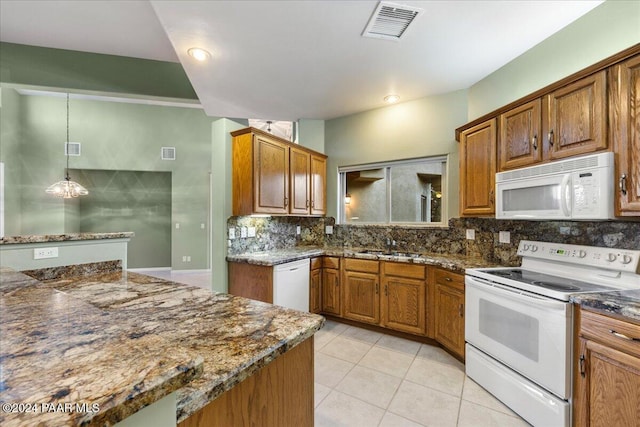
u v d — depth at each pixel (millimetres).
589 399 1372
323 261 3336
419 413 1740
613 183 1470
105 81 2826
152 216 6504
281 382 927
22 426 320
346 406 1805
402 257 2811
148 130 6027
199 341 872
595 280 1717
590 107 1576
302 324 1015
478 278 2062
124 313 1114
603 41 1733
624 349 1227
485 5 1716
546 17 1835
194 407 618
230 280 3004
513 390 1741
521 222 2297
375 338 2844
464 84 2771
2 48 2559
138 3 2010
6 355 484
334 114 3629
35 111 5434
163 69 3006
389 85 2781
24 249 1579
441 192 3117
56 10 2086
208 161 6348
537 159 1890
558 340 1491
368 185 3664
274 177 3047
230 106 3322
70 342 543
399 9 1731
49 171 5516
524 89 2229
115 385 411
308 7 1694
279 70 2461
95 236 1857
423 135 3104
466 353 2160
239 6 1676
